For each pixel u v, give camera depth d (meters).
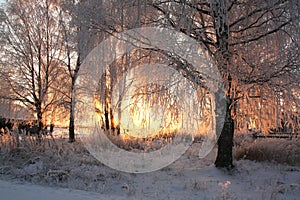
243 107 10.75
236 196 8.03
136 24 9.44
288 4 8.96
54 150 12.26
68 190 7.57
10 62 18.20
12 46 18.06
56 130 30.00
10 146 11.51
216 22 9.51
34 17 18.39
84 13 9.87
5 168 9.87
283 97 10.27
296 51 9.59
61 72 19.00
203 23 10.67
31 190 7.20
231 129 11.18
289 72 9.91
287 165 12.28
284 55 9.87
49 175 9.19
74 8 10.41
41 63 18.70
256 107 11.03
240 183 9.71
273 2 9.10
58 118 19.83
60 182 8.84
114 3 9.72
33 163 10.80
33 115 18.95
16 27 18.05
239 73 9.72
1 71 18.09
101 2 9.72
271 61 9.96
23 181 8.79
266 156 12.79
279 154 12.69
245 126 11.93
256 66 9.94
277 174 10.83
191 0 9.48
